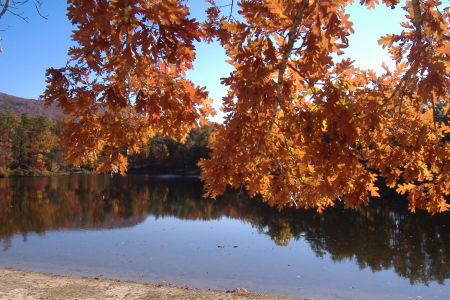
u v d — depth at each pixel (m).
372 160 3.02
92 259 11.21
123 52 2.01
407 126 2.88
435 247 12.03
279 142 2.85
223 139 2.37
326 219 17.69
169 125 2.61
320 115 2.16
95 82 2.38
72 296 6.98
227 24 2.03
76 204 23.83
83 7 1.92
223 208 22.45
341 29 1.76
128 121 2.85
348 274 9.69
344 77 2.54
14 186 36.44
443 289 8.49
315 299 7.91
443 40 2.32
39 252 12.01
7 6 2.78
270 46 1.98
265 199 3.33
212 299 7.04
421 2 2.71
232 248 12.56
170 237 14.44
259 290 8.50
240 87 1.98
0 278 8.13
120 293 7.33
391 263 10.52
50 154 59.62
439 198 3.02
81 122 2.76
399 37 2.74
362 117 2.52
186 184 42.06
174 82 2.50
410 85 2.57
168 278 9.33
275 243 13.18
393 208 19.91
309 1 1.86
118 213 20.45
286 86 2.23
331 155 2.15
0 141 56.06
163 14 1.90
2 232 15.28
